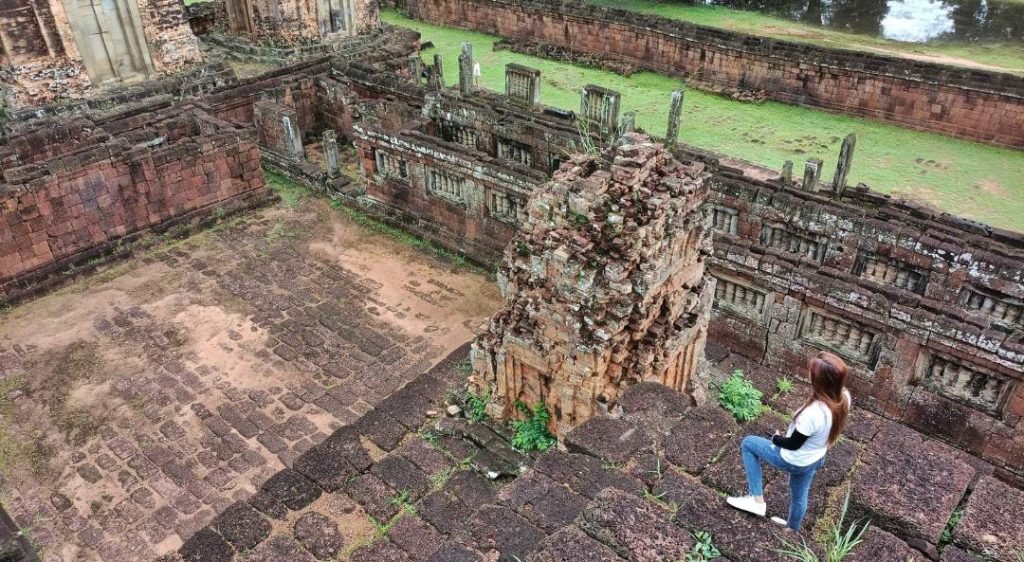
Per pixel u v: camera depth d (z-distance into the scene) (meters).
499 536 6.70
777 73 33.66
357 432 11.65
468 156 18.09
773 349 14.79
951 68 29.31
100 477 12.76
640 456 7.41
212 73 28.64
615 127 24.23
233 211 21.53
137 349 16.05
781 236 18.14
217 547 9.26
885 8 50.44
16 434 13.69
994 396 12.26
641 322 9.71
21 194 17.17
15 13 23.39
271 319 17.12
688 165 10.05
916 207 18.88
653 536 5.89
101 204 18.84
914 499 6.61
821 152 28.52
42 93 24.73
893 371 13.16
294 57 31.78
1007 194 25.19
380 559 8.27
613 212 9.21
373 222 21.53
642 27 37.81
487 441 11.03
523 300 10.28
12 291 17.53
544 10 41.91
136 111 23.89
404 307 17.72
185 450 13.31
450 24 48.22
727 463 7.27
